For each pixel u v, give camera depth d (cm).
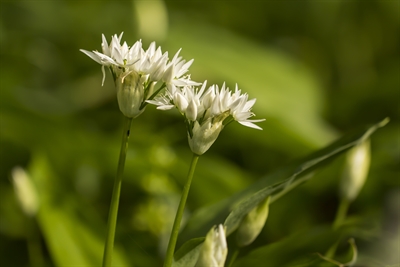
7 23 105
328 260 44
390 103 97
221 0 132
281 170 46
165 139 77
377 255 50
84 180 69
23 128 70
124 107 40
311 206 74
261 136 80
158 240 61
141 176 67
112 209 40
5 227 62
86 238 51
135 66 40
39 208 52
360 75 123
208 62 87
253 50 95
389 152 78
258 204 43
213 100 40
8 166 72
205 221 46
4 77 85
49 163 57
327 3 125
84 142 68
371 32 125
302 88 92
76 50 104
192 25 101
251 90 85
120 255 50
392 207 61
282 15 130
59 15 106
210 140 40
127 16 105
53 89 97
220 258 39
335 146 45
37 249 57
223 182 66
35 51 103
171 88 40
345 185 50
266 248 45
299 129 79
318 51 127
